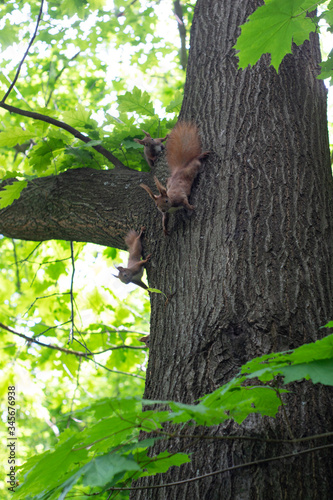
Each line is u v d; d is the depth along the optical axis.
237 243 3.29
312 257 3.23
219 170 3.71
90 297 7.95
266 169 3.55
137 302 9.80
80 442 2.16
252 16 2.93
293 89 3.97
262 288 3.08
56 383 10.33
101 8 7.13
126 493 3.17
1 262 10.70
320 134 3.90
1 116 8.51
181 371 3.06
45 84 9.87
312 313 3.01
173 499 2.69
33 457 2.41
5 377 7.26
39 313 8.00
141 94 5.55
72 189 4.85
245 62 3.26
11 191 4.68
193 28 4.72
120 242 4.50
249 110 3.85
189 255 3.53
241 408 2.28
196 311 3.22
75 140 5.67
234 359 2.91
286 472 2.52
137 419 2.06
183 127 4.13
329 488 2.49
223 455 2.65
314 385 2.76
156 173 4.54
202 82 4.29
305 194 3.48
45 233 5.09
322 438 2.61
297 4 2.90
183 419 2.12
